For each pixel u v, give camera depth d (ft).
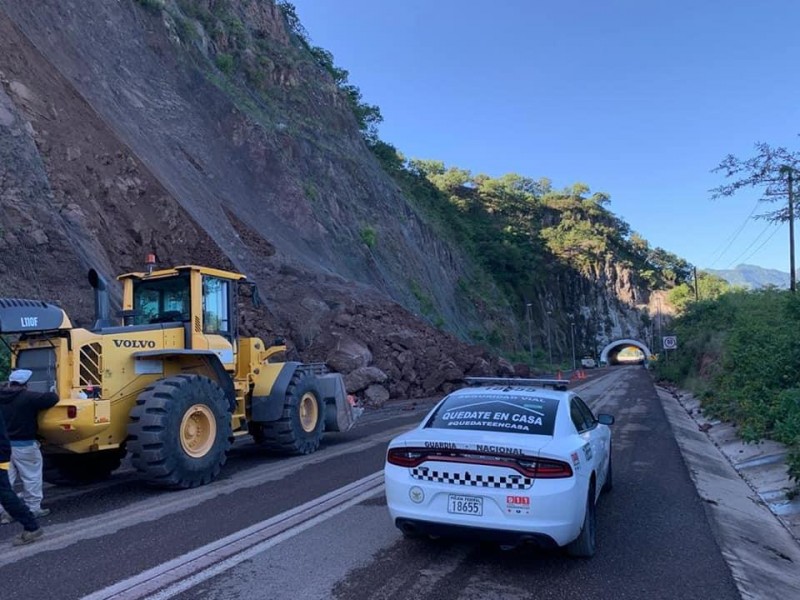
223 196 96.99
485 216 430.61
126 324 30.96
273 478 29.58
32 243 47.73
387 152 259.80
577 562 18.19
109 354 26.58
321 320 81.10
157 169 78.23
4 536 20.52
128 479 30.35
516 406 20.18
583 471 17.65
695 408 70.13
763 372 41.57
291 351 70.64
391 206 189.06
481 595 15.57
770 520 24.85
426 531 17.42
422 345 88.99
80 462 29.45
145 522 21.90
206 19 146.41
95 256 54.60
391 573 16.94
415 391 80.89
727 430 48.21
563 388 23.24
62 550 18.79
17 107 58.34
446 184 442.91
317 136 163.94
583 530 17.93
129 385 27.48
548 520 16.08
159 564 17.49
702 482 29.71
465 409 20.31
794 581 17.95
